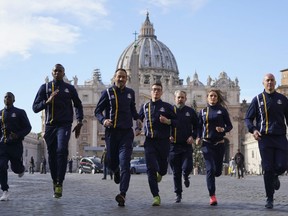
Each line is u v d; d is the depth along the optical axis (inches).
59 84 445.7
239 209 385.7
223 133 441.7
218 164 442.9
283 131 400.5
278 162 395.2
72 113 449.4
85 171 2032.5
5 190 448.5
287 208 394.6
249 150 3661.4
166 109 427.2
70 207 387.5
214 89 444.5
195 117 461.4
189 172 460.1
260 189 670.5
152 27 7642.7
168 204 426.9
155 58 7313.0
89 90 5531.5
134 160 1991.9
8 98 454.6
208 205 418.3
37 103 447.2
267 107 398.9
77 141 5502.0
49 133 444.5
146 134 427.8
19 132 451.5
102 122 414.3
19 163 462.3
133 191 595.8
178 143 457.4
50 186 690.2
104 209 377.7
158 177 447.2
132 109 429.1
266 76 404.2
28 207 385.4
